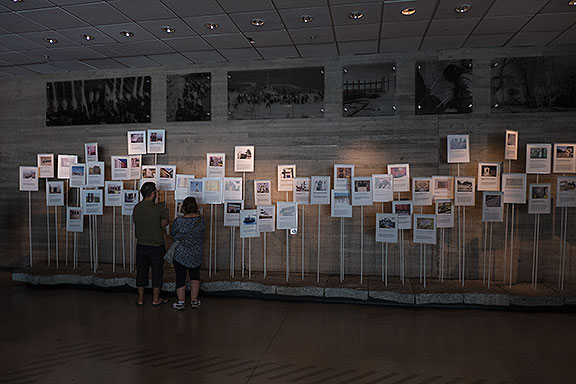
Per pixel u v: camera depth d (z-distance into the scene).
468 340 4.41
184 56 6.72
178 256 5.42
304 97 6.75
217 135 7.04
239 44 6.14
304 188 6.31
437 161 6.38
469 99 6.31
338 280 6.22
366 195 5.97
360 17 5.12
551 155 6.11
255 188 6.51
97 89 7.48
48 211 7.69
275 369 3.72
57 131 7.66
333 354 4.05
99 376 3.58
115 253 7.41
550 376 3.57
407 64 6.45
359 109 6.59
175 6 4.80
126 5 4.77
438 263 6.39
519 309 5.38
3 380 3.50
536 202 5.67
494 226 6.27
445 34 5.71
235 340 4.41
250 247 6.74
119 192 6.83
